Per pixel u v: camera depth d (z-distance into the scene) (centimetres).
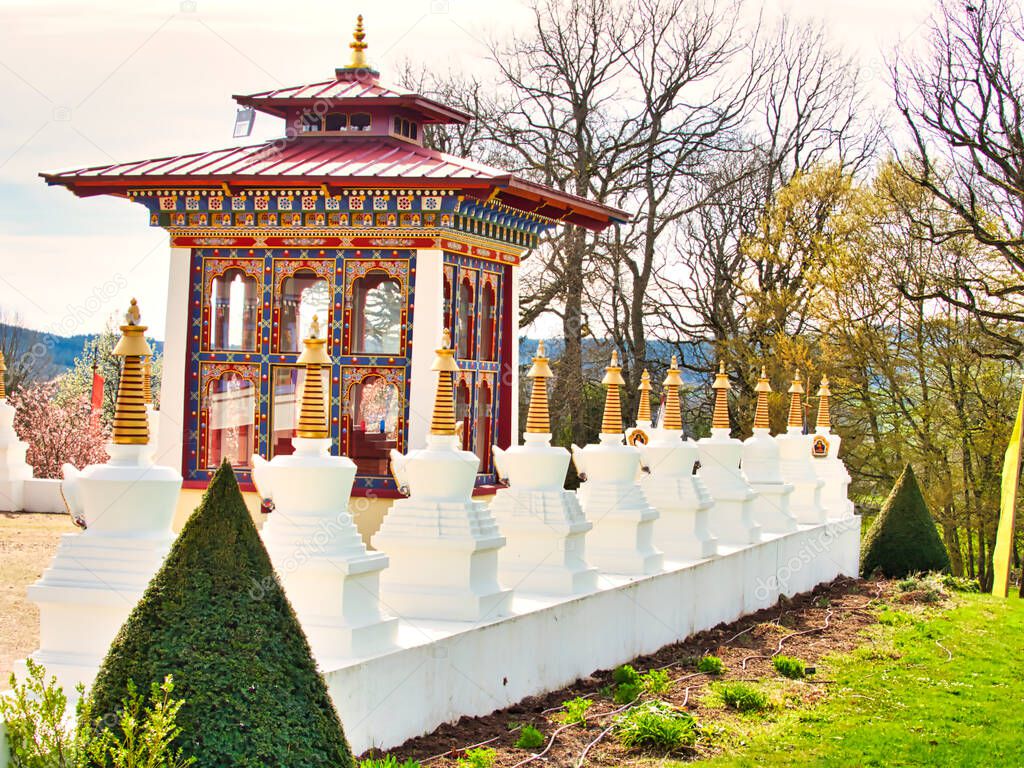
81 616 1036
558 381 4328
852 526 2917
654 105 4447
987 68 3647
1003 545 2638
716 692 1552
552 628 1455
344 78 1950
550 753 1211
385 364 1742
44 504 2477
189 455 1808
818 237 4322
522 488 1578
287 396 1805
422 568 1357
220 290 1842
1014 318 3706
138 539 1048
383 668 1149
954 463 4125
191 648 890
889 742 1375
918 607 2405
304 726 908
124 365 1076
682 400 4766
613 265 4472
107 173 1758
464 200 1719
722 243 4662
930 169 3794
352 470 1207
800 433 2773
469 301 1852
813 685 1650
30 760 834
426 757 1149
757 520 2477
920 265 4003
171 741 862
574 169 4406
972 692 1661
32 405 3556
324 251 1759
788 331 4488
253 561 933
